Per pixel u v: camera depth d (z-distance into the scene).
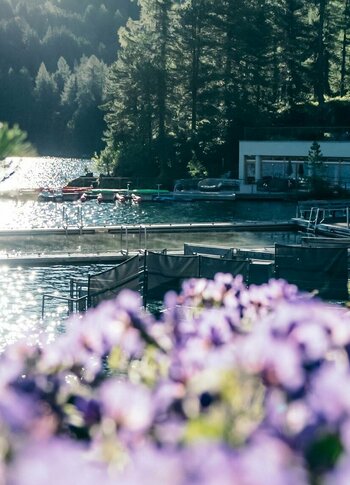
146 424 2.73
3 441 2.70
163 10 91.19
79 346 4.13
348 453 2.27
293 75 93.69
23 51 196.12
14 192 80.50
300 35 92.81
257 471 1.95
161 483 2.01
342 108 91.31
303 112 92.12
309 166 76.00
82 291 25.97
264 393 2.98
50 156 166.25
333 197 74.56
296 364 3.06
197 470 2.00
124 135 94.00
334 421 2.49
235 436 2.57
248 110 89.00
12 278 32.94
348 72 105.75
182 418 2.97
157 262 23.08
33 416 2.88
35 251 39.97
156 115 91.62
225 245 43.41
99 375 4.00
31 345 4.29
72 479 2.05
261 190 77.81
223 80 89.88
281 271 23.70
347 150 76.06
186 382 3.30
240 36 89.25
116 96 93.44
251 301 5.65
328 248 23.39
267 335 3.28
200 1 89.94
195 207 70.88
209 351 3.79
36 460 2.09
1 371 3.61
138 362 4.11
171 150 89.94
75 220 62.75
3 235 45.16
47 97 166.88
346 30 102.69
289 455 2.31
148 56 91.88
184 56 90.94
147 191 80.00
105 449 2.64
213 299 5.90
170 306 5.37
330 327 3.88
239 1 89.75
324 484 2.21
